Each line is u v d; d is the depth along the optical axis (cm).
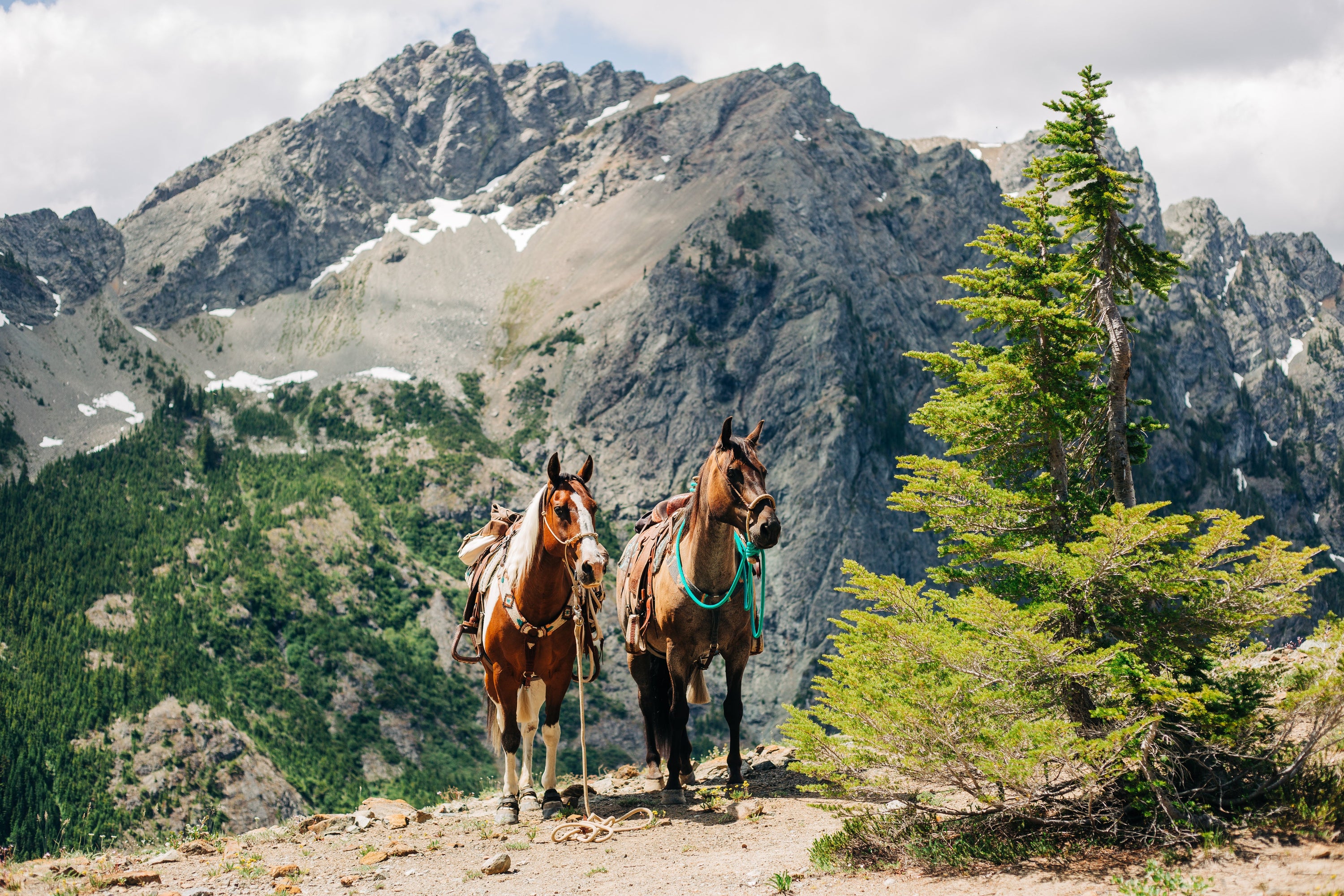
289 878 815
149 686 14462
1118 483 973
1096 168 1027
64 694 13800
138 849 1020
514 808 997
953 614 756
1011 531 945
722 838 870
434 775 15188
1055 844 713
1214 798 715
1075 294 1045
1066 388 970
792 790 1054
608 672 18100
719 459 937
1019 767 669
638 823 941
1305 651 780
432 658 18150
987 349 1078
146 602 16788
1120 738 666
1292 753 702
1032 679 739
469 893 742
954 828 778
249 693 15438
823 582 19088
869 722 731
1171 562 752
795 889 694
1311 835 623
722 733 16375
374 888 770
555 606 939
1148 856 660
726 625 1002
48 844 11069
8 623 15250
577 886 742
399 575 19888
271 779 13675
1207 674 803
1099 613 798
